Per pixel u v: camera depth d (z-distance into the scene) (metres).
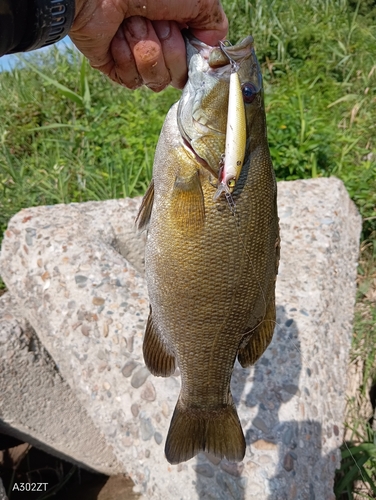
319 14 1.24
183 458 0.31
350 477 0.43
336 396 0.40
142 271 0.56
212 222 0.28
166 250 0.29
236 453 0.30
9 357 0.46
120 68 0.30
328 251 0.51
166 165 0.30
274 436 0.34
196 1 0.29
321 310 0.44
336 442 0.38
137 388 0.37
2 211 0.70
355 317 0.62
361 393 0.55
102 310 0.42
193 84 0.30
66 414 0.51
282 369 0.38
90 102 0.93
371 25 1.25
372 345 0.58
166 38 0.29
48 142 0.87
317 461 0.35
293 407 0.36
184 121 0.29
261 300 0.30
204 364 0.30
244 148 0.28
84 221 0.52
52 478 0.56
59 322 0.43
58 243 0.47
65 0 0.26
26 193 0.74
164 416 0.36
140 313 0.41
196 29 0.30
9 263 0.49
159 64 0.30
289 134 0.79
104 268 0.45
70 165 0.81
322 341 0.42
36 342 0.48
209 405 0.31
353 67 1.06
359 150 0.86
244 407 0.35
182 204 0.29
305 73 1.06
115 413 0.38
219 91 0.29
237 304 0.29
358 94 1.02
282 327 0.41
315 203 0.56
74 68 1.03
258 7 1.15
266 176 0.30
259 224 0.29
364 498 0.46
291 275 0.47
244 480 0.32
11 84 1.02
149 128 0.84
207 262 0.29
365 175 0.77
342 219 0.57
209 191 0.29
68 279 0.44
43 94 0.97
